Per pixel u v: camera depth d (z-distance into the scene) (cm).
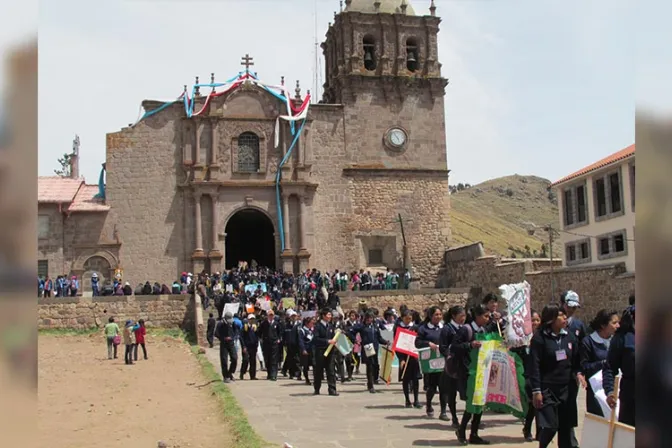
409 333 1764
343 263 5012
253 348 2478
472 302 4694
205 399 2020
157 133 4944
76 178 5134
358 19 5272
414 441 1304
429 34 5372
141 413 1816
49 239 4694
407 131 5234
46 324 3953
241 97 5056
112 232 4784
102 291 4572
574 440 1095
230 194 4944
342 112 5178
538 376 1042
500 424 1502
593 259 4075
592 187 4103
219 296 3984
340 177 5106
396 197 5153
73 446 1394
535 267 4262
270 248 5653
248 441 1286
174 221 4869
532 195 18375
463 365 1359
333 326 2112
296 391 2119
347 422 1538
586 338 1105
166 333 3962
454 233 12300
